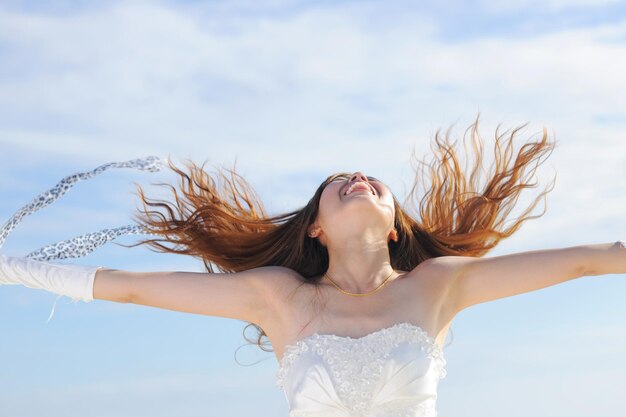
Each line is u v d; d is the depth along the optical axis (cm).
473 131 706
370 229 589
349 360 539
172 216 696
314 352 545
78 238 597
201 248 691
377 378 535
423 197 706
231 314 587
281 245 679
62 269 577
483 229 686
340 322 560
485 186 698
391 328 549
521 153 691
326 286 580
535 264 563
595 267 553
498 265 572
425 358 543
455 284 579
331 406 534
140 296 583
